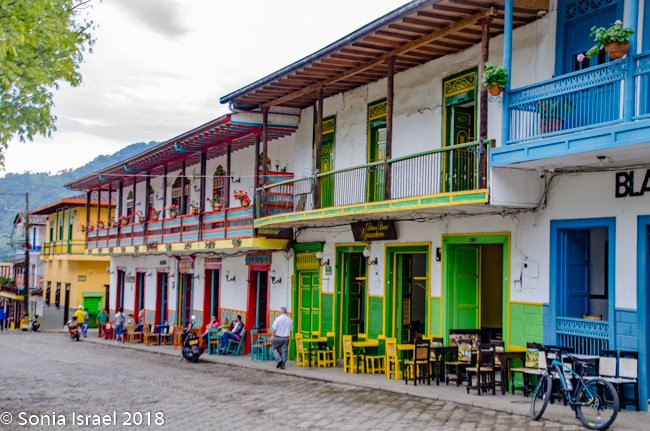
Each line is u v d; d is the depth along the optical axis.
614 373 10.94
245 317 22.94
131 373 18.30
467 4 12.41
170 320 28.58
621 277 11.26
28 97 13.09
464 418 10.91
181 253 27.39
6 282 56.72
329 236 18.92
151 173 30.34
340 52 15.09
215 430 10.91
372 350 16.77
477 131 14.10
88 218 35.84
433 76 15.39
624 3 11.34
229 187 23.53
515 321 13.12
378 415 11.51
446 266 14.83
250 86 18.41
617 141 9.80
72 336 32.25
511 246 13.30
